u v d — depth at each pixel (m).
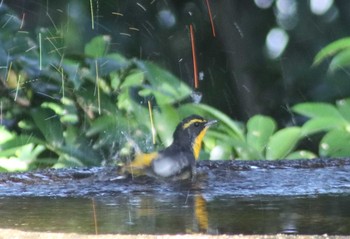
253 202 6.33
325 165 8.18
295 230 4.95
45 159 11.34
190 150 8.28
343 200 6.36
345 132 10.73
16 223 5.51
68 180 7.64
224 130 10.88
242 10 14.00
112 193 7.03
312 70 13.48
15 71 11.79
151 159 7.79
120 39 13.48
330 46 11.47
